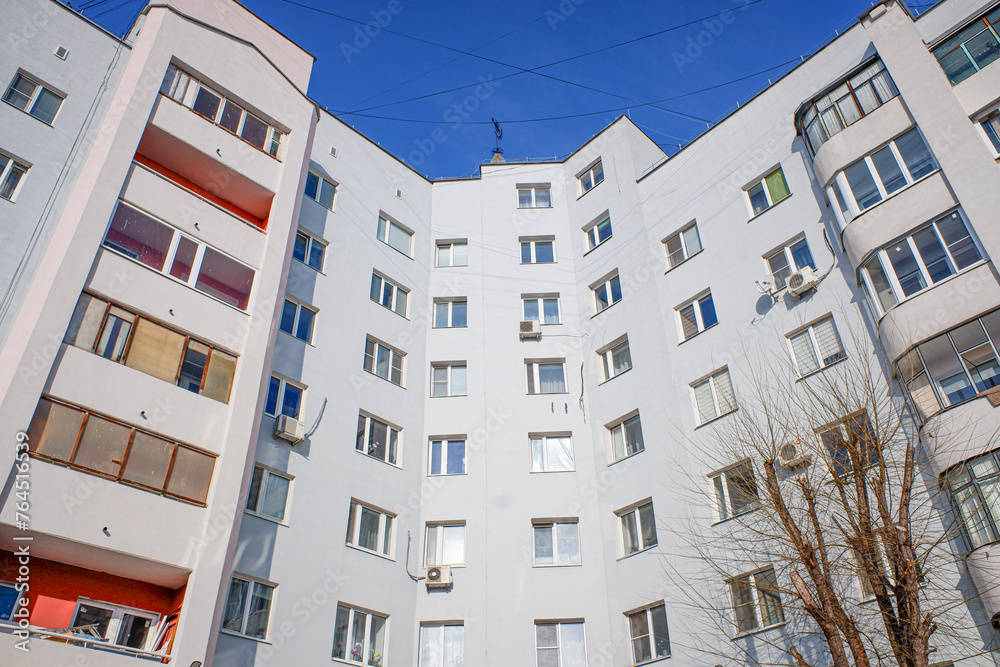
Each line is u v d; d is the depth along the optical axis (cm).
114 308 1692
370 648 2052
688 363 2330
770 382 2077
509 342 2777
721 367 2230
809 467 1827
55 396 1511
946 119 1906
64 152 1994
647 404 2389
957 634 1462
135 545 1504
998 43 1930
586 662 2103
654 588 2080
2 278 1742
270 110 2338
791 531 1514
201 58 2203
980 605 1455
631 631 2103
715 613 1905
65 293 1605
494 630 2153
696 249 2523
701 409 2238
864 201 2005
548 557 2309
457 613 2192
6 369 1474
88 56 2166
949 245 1781
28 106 1998
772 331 2148
